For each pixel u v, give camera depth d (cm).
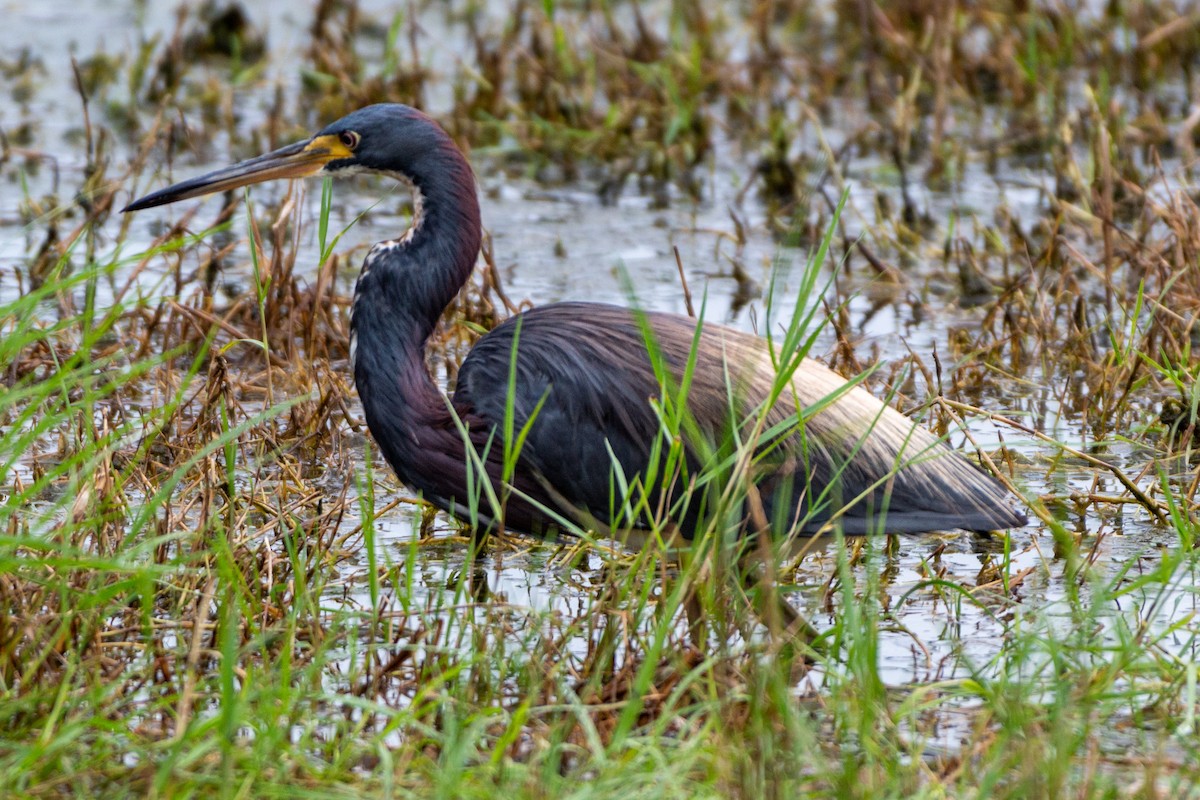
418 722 819
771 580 850
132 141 2083
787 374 892
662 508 965
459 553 1110
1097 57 2330
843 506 996
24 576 881
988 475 1055
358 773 789
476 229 1074
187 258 1712
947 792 766
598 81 2281
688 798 736
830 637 982
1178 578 1039
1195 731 836
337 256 1505
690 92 2158
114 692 841
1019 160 2092
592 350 1012
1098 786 751
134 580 884
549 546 1124
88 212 1770
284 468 1165
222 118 2180
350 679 872
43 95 2269
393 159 1062
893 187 1986
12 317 1348
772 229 1845
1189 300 1437
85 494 953
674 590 901
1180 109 2217
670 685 864
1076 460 1267
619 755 780
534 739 800
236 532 1051
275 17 2648
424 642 914
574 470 1012
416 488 1065
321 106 2162
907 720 867
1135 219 1811
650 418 999
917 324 1582
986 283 1667
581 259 1736
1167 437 1287
